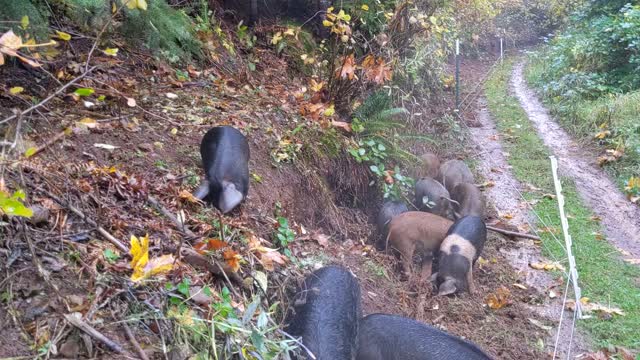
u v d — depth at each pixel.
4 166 2.74
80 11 5.49
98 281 2.78
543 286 5.57
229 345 2.75
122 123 4.68
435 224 5.60
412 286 5.23
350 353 3.43
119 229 3.30
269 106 6.21
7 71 4.55
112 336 2.60
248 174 4.46
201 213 4.00
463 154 9.11
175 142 4.83
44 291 2.62
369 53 7.68
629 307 5.23
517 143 9.80
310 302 3.56
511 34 20.30
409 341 3.68
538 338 4.75
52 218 3.06
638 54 12.02
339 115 7.02
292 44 8.00
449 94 12.17
